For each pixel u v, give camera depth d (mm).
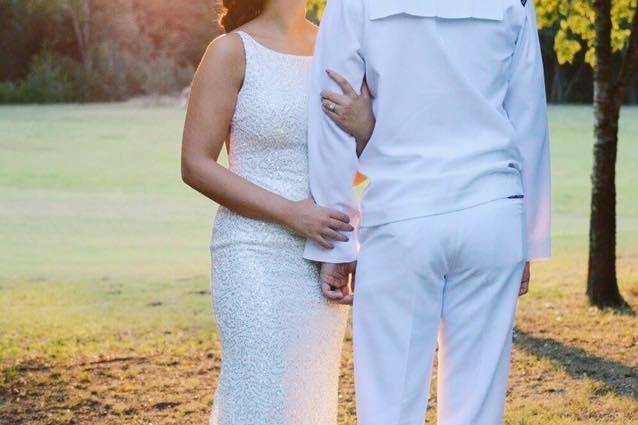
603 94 7918
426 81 2711
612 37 8867
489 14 2713
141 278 9805
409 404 2793
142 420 5090
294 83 2980
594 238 8031
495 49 2742
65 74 34281
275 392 2957
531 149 2857
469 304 2762
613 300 8023
